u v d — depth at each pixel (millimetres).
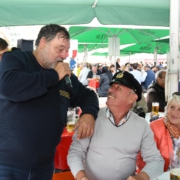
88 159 1789
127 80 1755
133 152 1759
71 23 3422
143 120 1832
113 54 7898
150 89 4270
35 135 1550
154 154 1786
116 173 1730
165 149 2154
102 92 8055
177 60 2830
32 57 1646
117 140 1731
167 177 1664
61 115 1653
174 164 1596
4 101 1553
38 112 1554
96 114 1782
